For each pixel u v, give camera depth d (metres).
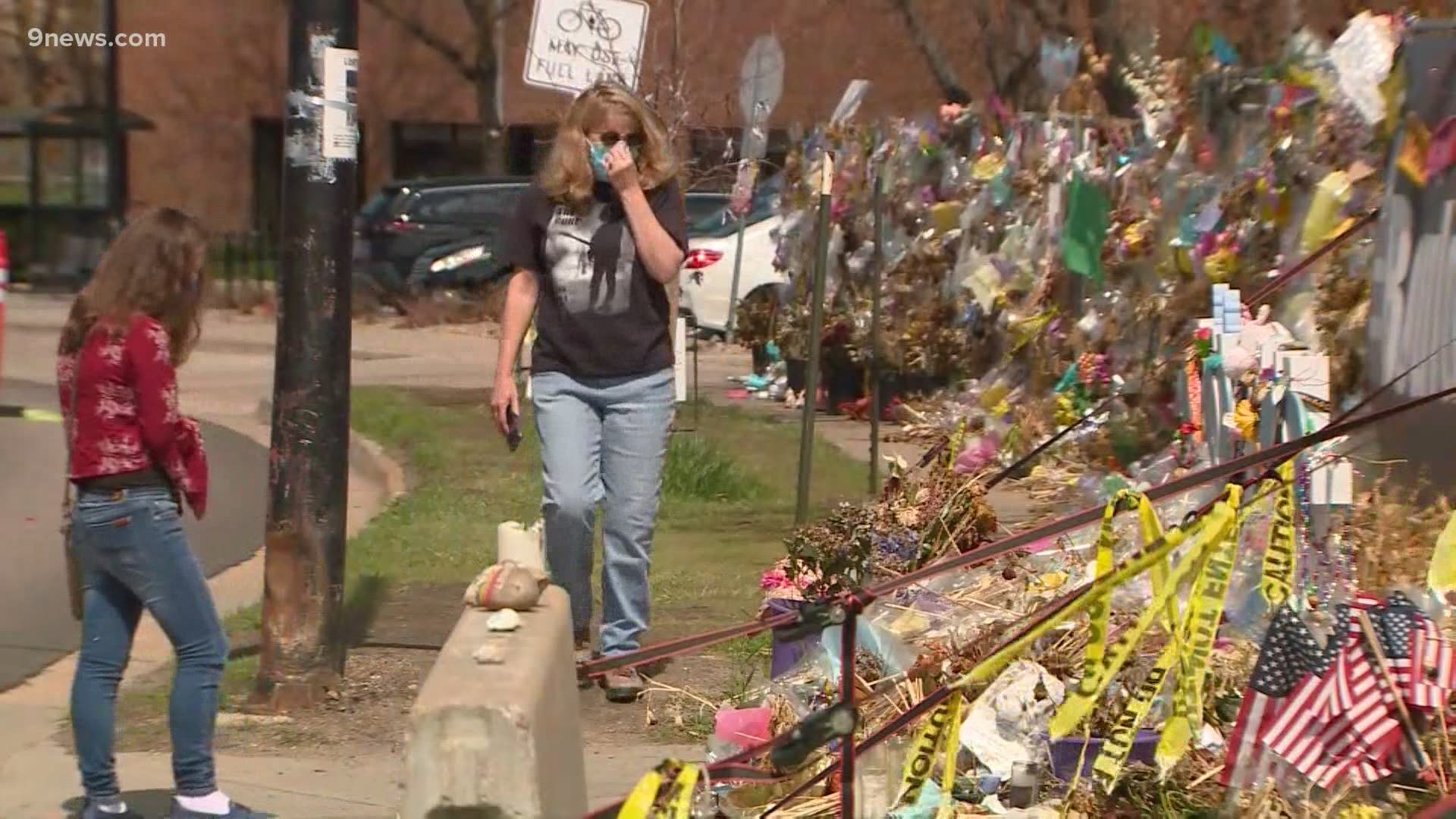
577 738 11.00
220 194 110.44
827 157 25.91
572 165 18.97
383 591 25.12
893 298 42.53
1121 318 30.84
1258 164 28.12
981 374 40.06
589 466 19.38
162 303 14.60
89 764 15.05
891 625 16.31
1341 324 23.64
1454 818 8.77
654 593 24.78
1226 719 14.76
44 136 87.19
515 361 19.70
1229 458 17.61
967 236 39.06
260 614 23.22
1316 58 26.72
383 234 77.50
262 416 47.56
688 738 17.91
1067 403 31.02
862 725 14.80
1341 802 13.05
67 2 108.44
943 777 12.57
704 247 63.50
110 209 88.25
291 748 17.62
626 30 26.53
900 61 83.44
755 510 31.52
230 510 33.38
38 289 87.56
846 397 44.66
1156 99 31.89
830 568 17.44
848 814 11.23
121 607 15.08
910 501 18.22
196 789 15.06
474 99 109.00
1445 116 19.77
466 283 76.94
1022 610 16.20
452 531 29.97
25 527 31.42
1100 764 12.17
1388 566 15.57
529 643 10.23
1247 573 15.30
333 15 18.41
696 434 38.47
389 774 16.89
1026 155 37.22
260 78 110.19
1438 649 13.10
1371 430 19.98
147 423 14.43
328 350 18.73
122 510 14.49
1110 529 12.33
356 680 19.98
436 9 107.81
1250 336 17.94
